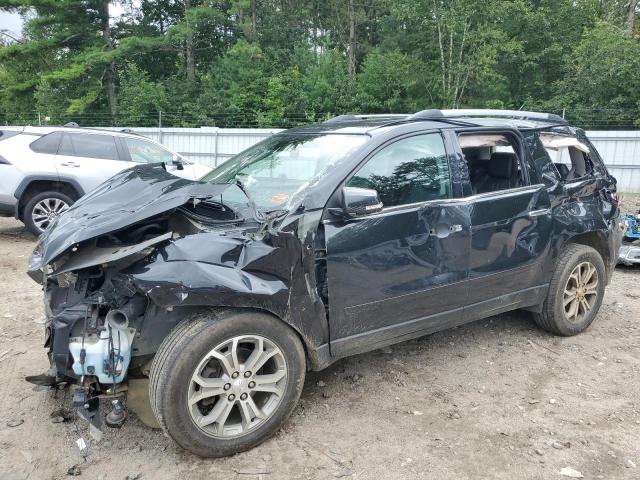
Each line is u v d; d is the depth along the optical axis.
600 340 4.72
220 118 29.55
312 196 3.20
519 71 27.42
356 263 3.29
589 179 4.76
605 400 3.69
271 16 35.22
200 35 34.81
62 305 2.98
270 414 3.07
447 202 3.72
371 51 33.09
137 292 2.81
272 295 2.89
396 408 3.54
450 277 3.74
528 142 4.32
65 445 3.08
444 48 25.64
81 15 31.27
